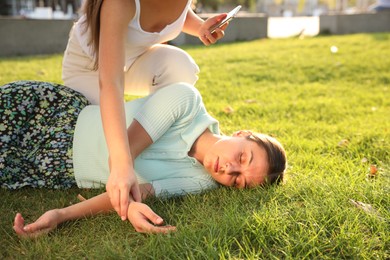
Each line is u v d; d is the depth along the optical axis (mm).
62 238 2023
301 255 1858
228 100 5039
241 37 12578
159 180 2453
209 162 2459
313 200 2289
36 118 2584
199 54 9070
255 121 4086
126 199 1943
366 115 4500
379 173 2758
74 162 2521
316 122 4227
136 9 2377
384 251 1916
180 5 2672
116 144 2008
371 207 2234
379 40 11414
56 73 6336
